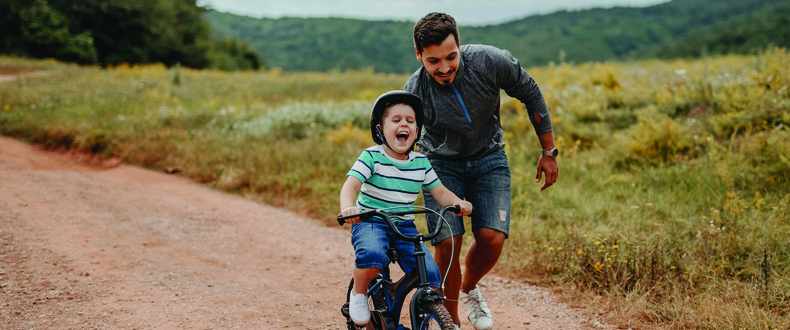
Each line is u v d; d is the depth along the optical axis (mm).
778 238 4473
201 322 3664
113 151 9906
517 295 4355
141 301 3961
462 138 3135
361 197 2904
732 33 59844
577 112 9398
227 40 64625
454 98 2990
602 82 11523
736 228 4746
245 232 6133
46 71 22922
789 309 3504
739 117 7348
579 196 6293
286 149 9312
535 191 6648
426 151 3303
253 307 4016
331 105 13023
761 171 5926
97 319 3594
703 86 9047
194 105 14602
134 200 7188
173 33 45875
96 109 13234
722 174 5801
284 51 150125
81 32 37781
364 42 160625
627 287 4176
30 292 3957
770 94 7848
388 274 2980
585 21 179250
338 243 5883
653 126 7457
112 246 5230
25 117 12078
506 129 9336
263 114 12648
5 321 3465
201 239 5766
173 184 8312
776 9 70438
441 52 2775
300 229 6352
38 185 7473
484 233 3195
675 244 4602
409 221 2857
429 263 2703
